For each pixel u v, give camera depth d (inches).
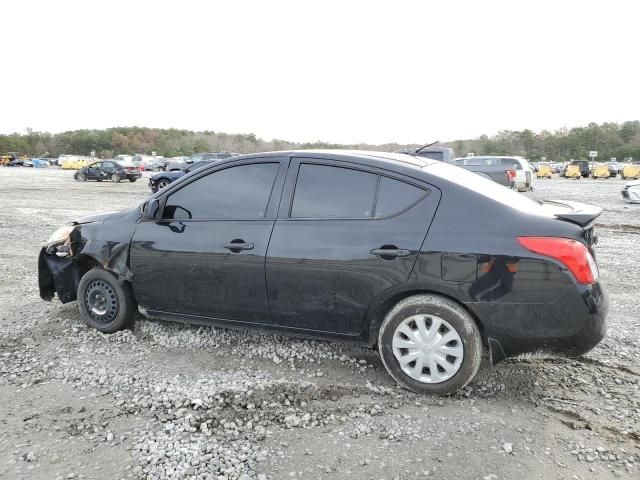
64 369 140.5
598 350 157.0
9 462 98.7
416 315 125.6
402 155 148.7
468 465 98.7
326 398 125.2
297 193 140.9
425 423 114.3
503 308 118.6
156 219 157.2
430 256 123.0
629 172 1743.4
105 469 96.9
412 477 95.1
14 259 295.7
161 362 145.3
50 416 116.0
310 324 138.3
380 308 130.8
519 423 114.6
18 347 155.6
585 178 1868.8
